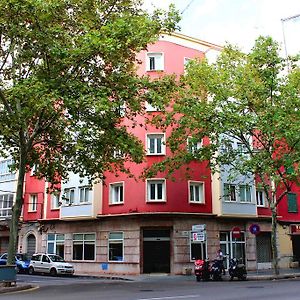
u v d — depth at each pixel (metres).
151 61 32.50
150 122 27.00
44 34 18.28
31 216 37.88
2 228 40.53
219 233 31.31
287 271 30.61
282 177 25.47
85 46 17.72
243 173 26.28
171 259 29.00
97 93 18.11
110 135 20.28
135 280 25.19
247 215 32.28
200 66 27.02
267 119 24.56
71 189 34.09
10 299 13.88
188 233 29.72
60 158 23.67
